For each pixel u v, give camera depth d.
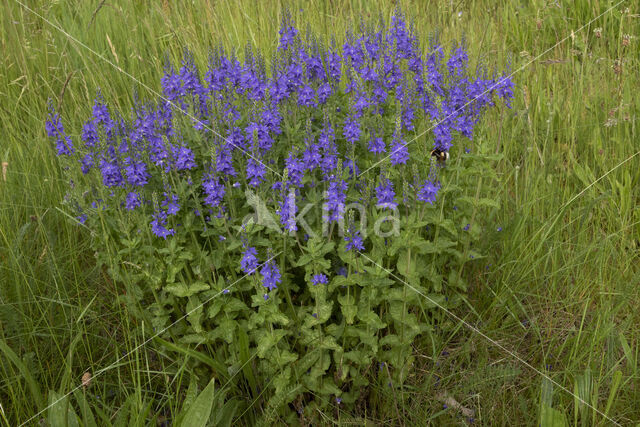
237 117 3.30
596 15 5.94
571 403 2.91
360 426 2.94
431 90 3.35
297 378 2.88
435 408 2.99
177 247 3.00
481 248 3.74
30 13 6.03
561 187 4.33
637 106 4.75
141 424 2.52
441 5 6.01
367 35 3.74
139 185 3.05
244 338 2.78
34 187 4.02
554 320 3.45
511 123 4.73
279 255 3.05
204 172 2.95
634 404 2.86
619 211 3.92
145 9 6.36
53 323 3.29
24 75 4.91
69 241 3.66
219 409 2.78
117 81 5.44
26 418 2.78
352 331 2.92
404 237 2.79
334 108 3.36
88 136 3.23
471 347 3.30
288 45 3.42
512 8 6.17
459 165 3.28
